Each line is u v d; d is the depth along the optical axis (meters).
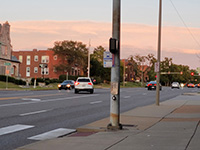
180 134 9.82
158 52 21.78
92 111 17.30
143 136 9.47
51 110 17.02
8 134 9.96
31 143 8.59
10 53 71.00
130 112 16.75
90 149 7.66
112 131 10.54
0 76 52.22
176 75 142.38
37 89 45.44
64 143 8.42
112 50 10.54
